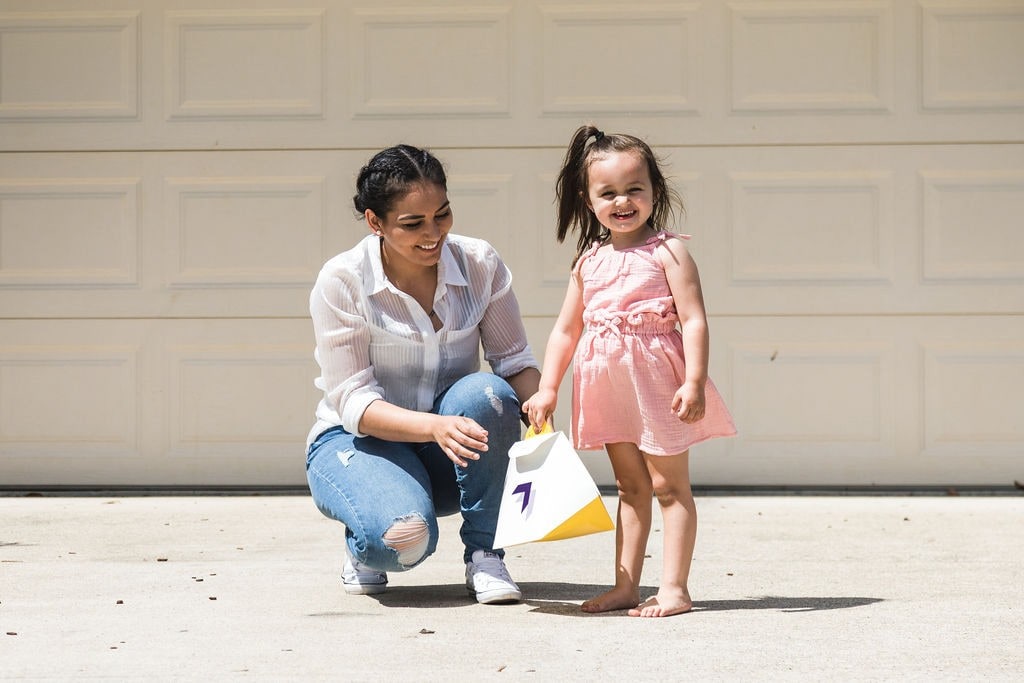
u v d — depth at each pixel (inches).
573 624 231.3
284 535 340.8
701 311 243.0
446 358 263.9
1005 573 284.5
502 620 235.6
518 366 270.4
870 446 429.1
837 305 429.4
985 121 429.7
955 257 429.1
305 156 435.5
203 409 434.6
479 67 434.6
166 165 435.8
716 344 430.6
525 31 433.1
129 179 435.8
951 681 189.5
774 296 430.0
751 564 297.7
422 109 435.2
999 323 428.5
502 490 254.1
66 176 436.5
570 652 208.4
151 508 392.8
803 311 429.7
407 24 435.5
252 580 277.4
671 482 245.1
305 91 436.5
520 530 231.6
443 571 291.0
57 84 437.7
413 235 245.0
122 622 234.4
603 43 432.8
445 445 241.1
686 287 243.4
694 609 245.6
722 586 270.7
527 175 433.4
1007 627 226.7
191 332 434.6
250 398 433.7
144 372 434.3
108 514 379.9
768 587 269.3
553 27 433.1
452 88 435.2
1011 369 428.1
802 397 430.0
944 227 429.4
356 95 435.5
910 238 429.4
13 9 438.0
